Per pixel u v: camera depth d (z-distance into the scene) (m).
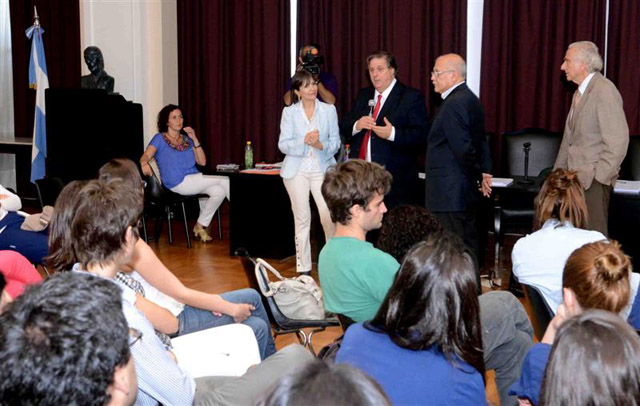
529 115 6.17
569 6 5.91
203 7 7.22
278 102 7.07
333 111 4.84
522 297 4.43
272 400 0.83
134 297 2.03
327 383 0.81
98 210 1.81
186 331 2.50
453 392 1.50
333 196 2.36
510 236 6.41
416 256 1.54
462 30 6.25
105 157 6.16
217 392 1.87
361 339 1.58
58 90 5.89
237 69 7.15
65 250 1.90
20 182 7.79
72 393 1.07
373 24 6.51
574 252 1.88
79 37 7.54
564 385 1.14
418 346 1.51
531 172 5.43
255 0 6.97
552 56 6.05
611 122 4.00
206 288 4.66
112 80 6.64
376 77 4.50
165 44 7.27
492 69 6.23
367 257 2.17
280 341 3.73
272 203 5.42
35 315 1.10
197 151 6.27
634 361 1.12
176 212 6.82
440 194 4.03
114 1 7.17
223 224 6.96
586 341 1.14
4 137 8.02
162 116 6.14
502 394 2.49
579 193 2.52
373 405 0.81
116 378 1.17
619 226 4.41
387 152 4.50
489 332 2.35
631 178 5.16
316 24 6.74
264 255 5.50
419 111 4.47
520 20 6.09
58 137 5.93
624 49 5.77
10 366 1.05
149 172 5.93
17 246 3.51
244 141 7.28
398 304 1.54
